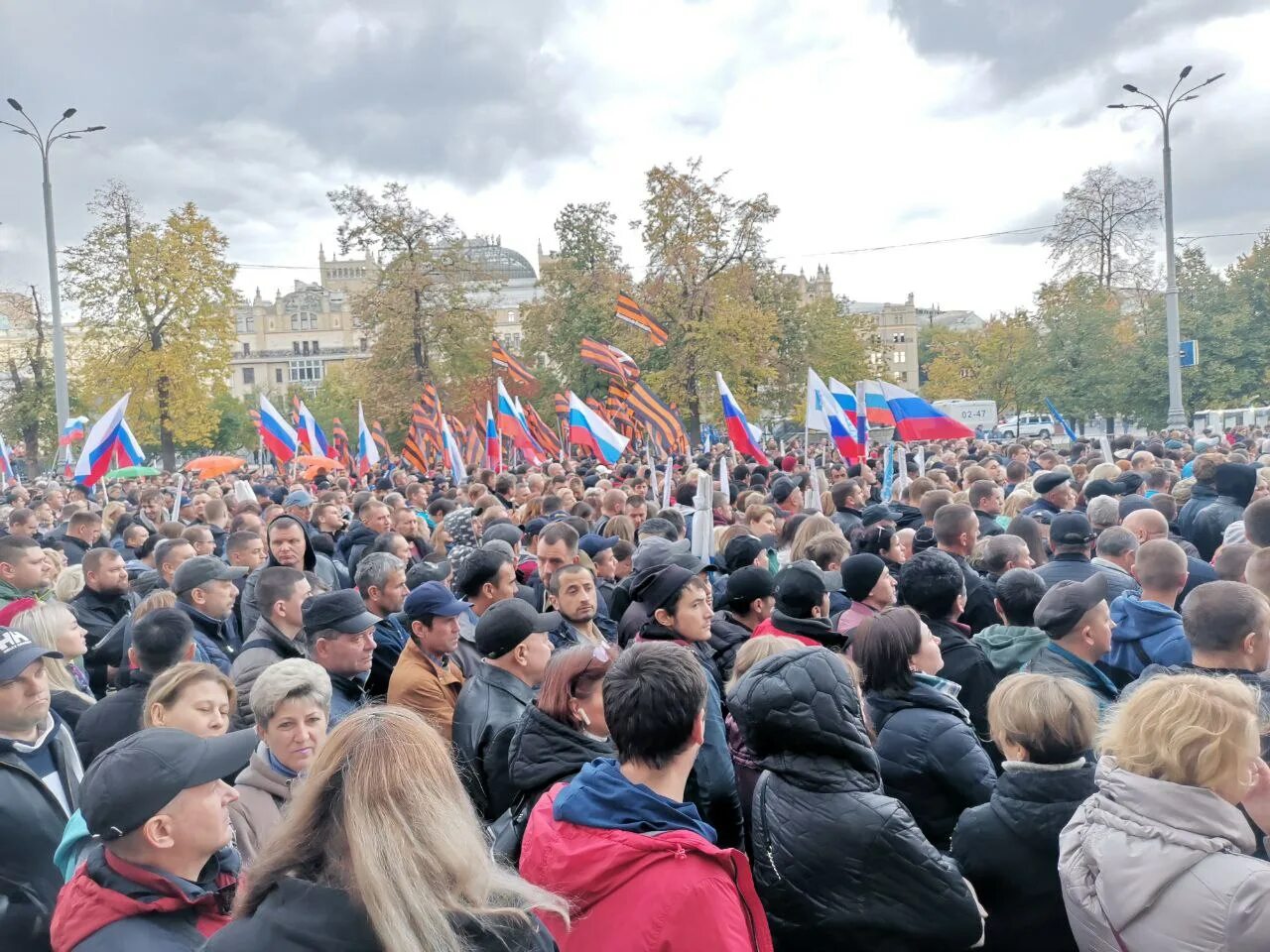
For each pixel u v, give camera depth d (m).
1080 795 3.04
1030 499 9.49
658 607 4.55
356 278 135.88
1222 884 2.28
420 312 44.03
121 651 6.30
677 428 16.44
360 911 1.78
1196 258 39.94
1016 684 3.18
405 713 2.04
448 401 44.00
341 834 1.85
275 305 122.81
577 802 2.56
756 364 40.34
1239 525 7.01
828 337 49.16
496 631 4.20
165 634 4.43
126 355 37.41
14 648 3.73
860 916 2.83
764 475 14.38
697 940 2.29
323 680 3.61
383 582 5.87
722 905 2.33
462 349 44.00
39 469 50.81
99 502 18.17
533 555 8.23
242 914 1.87
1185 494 9.76
